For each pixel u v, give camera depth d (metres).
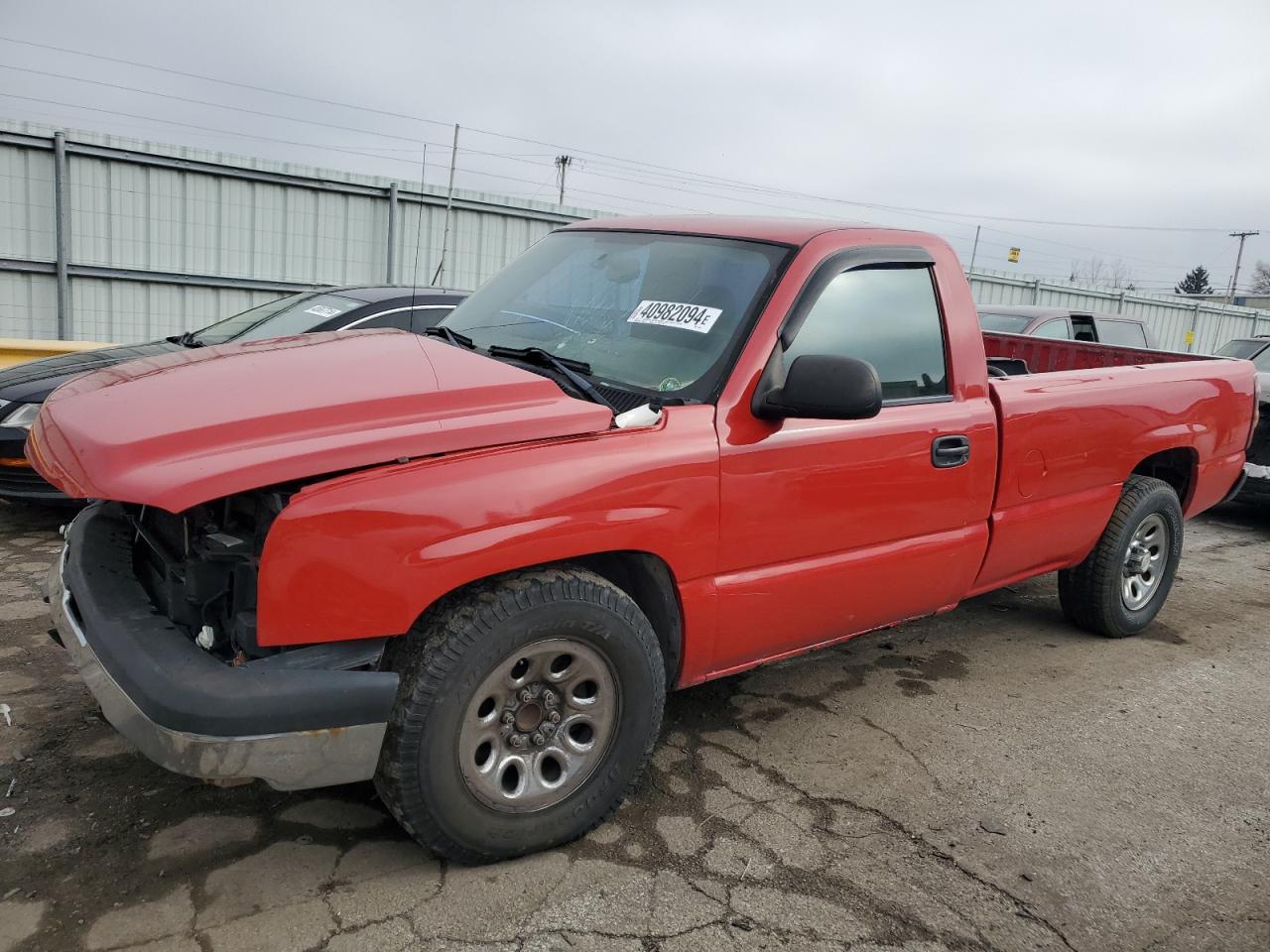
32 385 5.42
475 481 2.46
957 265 3.76
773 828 2.97
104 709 2.31
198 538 2.47
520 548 2.51
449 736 2.45
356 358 2.94
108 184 12.12
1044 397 3.98
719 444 2.91
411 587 2.37
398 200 14.31
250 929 2.35
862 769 3.40
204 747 2.21
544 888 2.60
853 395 2.78
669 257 3.47
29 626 4.09
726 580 3.03
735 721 3.71
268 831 2.75
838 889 2.69
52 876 2.49
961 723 3.83
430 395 2.61
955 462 3.59
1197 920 2.69
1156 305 23.22
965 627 5.00
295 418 2.45
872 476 3.31
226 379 2.73
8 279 11.78
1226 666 4.66
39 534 5.49
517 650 2.53
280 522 2.23
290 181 13.38
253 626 2.33
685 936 2.45
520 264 4.00
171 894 2.45
